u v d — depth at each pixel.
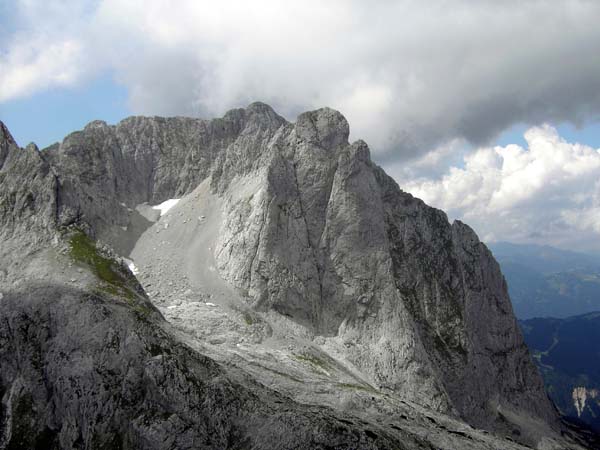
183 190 167.62
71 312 74.81
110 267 93.94
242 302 121.62
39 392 70.44
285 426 59.44
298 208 133.50
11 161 115.94
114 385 66.62
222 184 156.00
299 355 109.00
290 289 123.44
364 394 86.38
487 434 96.81
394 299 128.00
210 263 133.12
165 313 110.94
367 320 125.94
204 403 62.62
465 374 137.88
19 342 75.00
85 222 107.06
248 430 60.25
